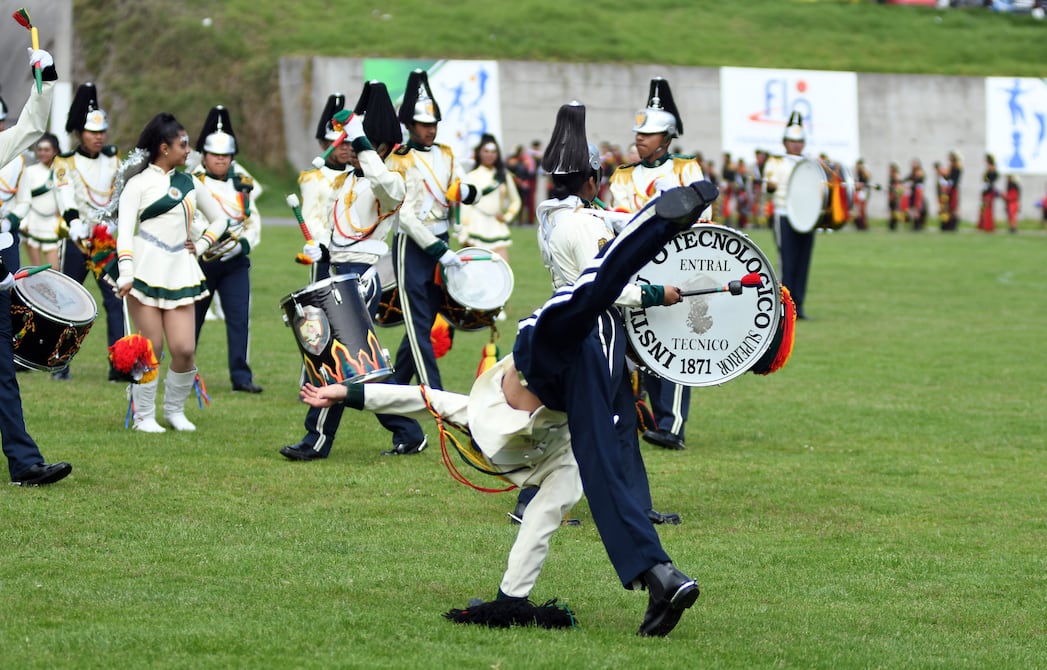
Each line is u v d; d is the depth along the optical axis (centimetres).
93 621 833
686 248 995
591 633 846
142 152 1429
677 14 7131
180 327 1451
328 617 855
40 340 1167
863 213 5566
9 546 999
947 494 1292
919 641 860
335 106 1708
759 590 969
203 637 802
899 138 6512
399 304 1467
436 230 1482
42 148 2323
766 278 995
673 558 1048
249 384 1788
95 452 1341
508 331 2516
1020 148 6625
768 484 1316
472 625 852
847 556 1065
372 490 1241
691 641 838
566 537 1109
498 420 834
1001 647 854
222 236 1667
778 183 2733
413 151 1468
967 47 7162
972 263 4084
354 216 1402
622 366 979
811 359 2212
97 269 1562
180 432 1474
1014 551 1091
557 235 1007
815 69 6675
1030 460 1461
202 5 6450
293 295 1145
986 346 2392
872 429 1627
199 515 1117
